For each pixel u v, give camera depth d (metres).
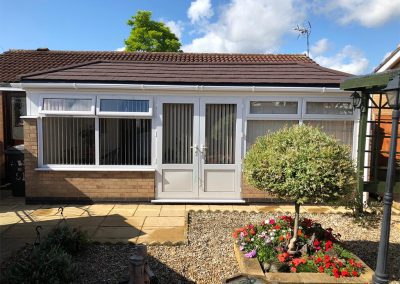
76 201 7.71
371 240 5.60
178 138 7.77
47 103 7.52
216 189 7.85
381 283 3.88
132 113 7.54
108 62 8.62
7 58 11.45
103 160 7.75
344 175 4.13
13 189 8.40
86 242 5.04
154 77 7.70
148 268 3.94
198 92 7.60
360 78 6.08
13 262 4.44
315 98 7.69
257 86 7.53
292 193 4.13
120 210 7.25
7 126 9.84
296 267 4.17
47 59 11.63
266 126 7.82
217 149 7.82
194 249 5.14
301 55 13.95
